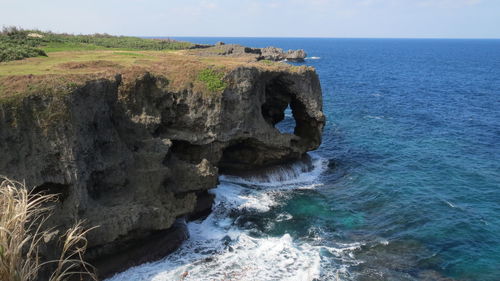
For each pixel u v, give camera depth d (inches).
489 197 1272.1
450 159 1642.5
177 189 1103.0
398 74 5295.3
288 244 992.9
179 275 869.8
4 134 792.9
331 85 4010.8
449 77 4985.2
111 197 944.9
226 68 1342.3
